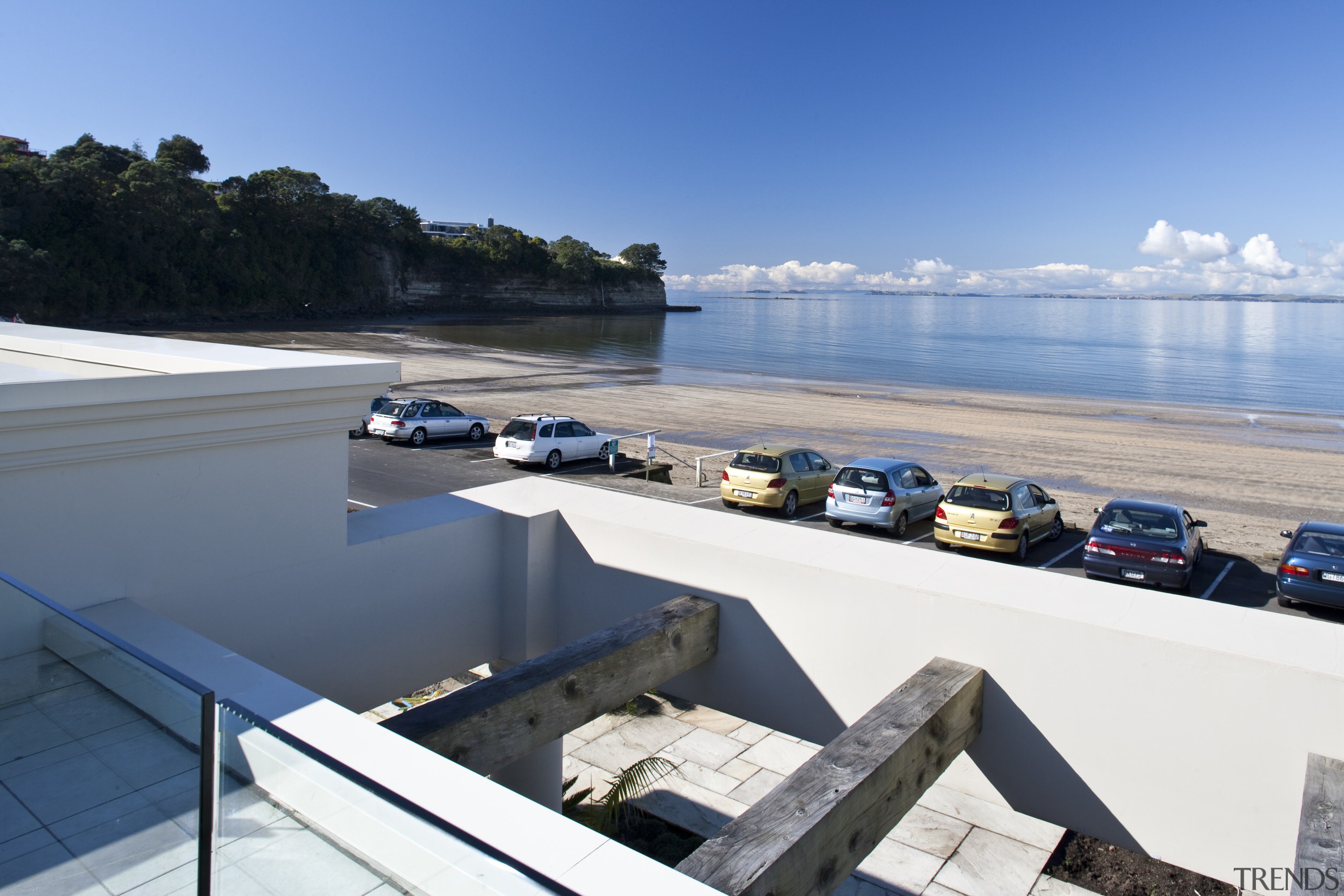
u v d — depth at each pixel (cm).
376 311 11944
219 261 9406
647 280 19200
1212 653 271
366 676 405
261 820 176
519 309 14925
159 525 329
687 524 413
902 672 333
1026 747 309
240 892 177
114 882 180
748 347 9781
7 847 185
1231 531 1973
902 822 758
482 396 4059
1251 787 269
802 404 4456
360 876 169
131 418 309
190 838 176
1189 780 279
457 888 158
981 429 3669
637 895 165
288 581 372
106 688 186
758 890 208
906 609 329
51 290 7575
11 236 7462
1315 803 235
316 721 232
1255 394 6166
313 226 10794
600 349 8106
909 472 1888
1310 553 1338
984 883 681
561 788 514
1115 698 290
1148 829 288
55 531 301
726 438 3244
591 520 426
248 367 368
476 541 441
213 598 349
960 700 297
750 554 367
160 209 8512
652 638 347
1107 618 298
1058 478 2617
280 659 373
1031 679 306
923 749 276
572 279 16112
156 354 411
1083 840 740
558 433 2450
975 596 318
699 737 916
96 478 310
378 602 406
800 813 235
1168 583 1396
